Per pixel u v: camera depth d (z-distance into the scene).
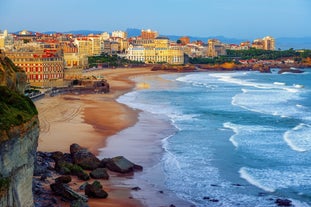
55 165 65.19
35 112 47.19
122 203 55.22
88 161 68.06
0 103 43.00
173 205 55.28
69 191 53.75
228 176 66.94
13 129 39.47
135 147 83.56
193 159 75.62
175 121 110.12
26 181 42.50
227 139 90.19
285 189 61.91
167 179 65.31
